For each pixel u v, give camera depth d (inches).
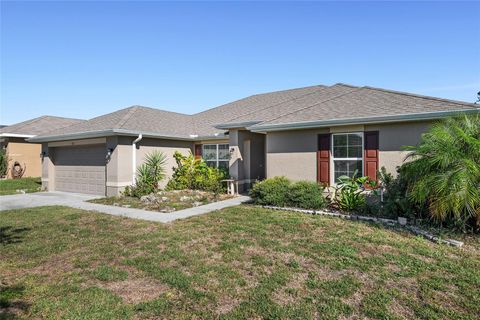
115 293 162.1
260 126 437.4
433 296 155.0
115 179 516.7
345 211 354.9
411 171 292.0
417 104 365.7
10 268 199.6
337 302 148.6
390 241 242.1
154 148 577.3
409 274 181.0
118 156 515.8
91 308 145.7
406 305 146.9
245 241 246.1
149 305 147.3
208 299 153.9
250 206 408.5
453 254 216.8
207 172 562.6
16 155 811.4
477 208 251.3
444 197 249.8
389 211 318.3
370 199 365.1
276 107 589.6
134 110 647.1
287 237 257.3
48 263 208.4
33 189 653.3
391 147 358.3
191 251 226.2
